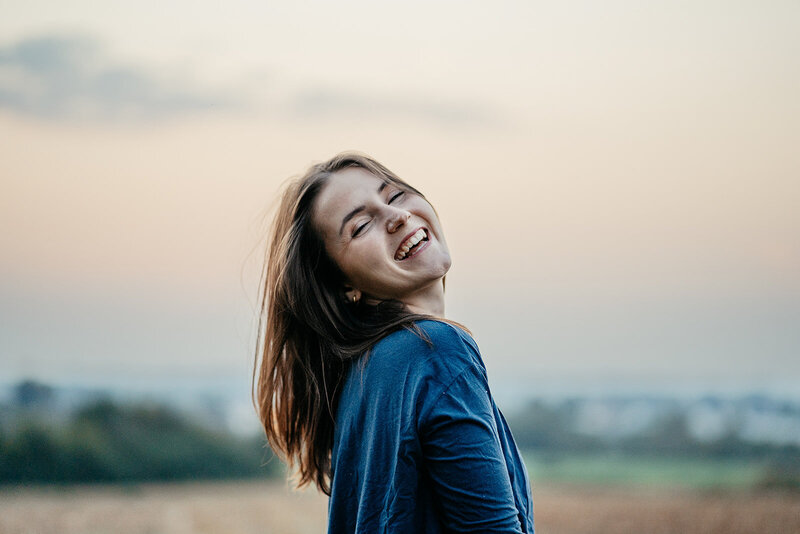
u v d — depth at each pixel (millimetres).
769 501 26172
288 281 2666
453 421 2211
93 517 21109
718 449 41875
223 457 35000
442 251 2643
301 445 2877
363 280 2600
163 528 18984
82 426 34719
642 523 21219
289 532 18078
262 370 2850
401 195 2674
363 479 2395
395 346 2398
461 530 2197
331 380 2666
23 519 20812
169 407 36719
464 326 2443
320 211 2633
